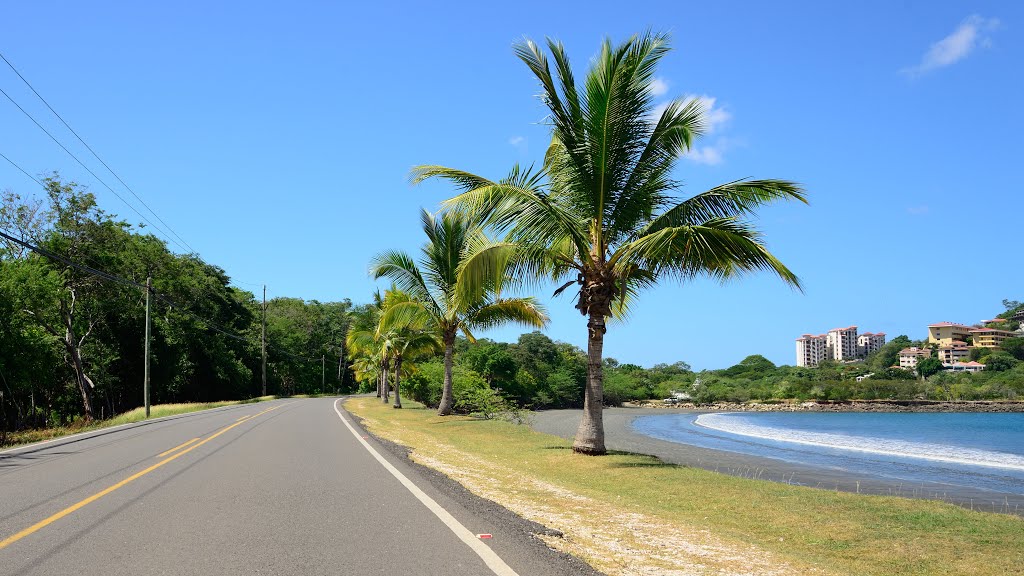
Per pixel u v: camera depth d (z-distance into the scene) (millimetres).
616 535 6676
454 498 8297
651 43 12656
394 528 6547
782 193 11836
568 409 89438
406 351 34688
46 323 37312
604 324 13875
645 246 12430
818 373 127438
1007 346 133000
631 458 13430
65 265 39500
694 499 9289
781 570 5594
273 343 83688
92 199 41219
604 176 13180
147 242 49094
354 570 5070
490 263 13336
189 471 10797
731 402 110875
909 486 17547
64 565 5227
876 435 43250
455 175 13648
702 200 12508
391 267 25125
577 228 13336
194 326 54312
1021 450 31641
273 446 14977
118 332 47500
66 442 16250
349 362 110500
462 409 31266
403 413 30312
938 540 6926
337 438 17172
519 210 12945
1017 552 6480
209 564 5254
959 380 112688
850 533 7250
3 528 6566
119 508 7613
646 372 130625
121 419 28344
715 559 5867
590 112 12891
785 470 21188
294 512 7371
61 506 7730
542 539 6191
